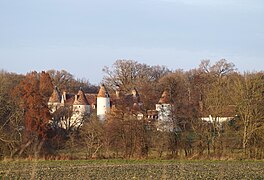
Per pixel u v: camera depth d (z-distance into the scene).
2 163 42.19
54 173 39.47
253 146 60.59
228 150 61.81
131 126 63.81
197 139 62.94
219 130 62.72
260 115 61.16
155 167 46.91
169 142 63.19
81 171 41.66
